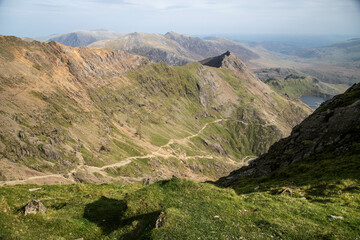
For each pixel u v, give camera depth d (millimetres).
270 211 28719
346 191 35094
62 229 28047
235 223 25922
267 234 23609
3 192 35875
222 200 31766
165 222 25781
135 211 31344
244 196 35281
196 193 33688
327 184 38406
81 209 34812
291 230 23984
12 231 24406
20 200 34688
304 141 72125
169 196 33219
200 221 26219
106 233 29000
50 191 43312
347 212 28031
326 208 29500
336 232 23203
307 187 39469
